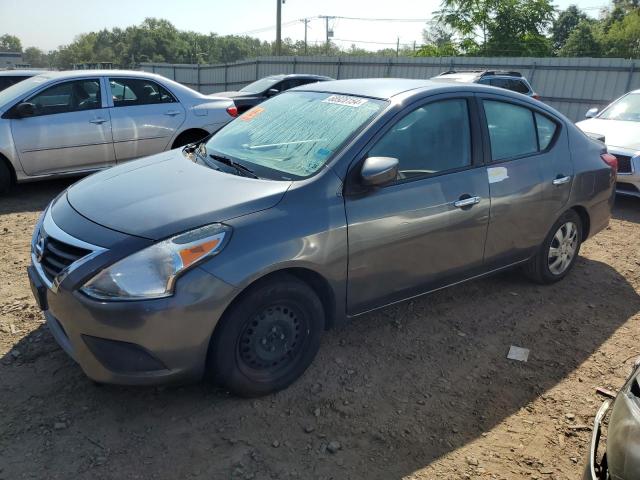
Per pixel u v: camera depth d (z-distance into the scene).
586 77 20.14
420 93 3.59
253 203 2.88
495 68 21.98
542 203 4.24
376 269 3.29
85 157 7.15
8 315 3.81
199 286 2.62
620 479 1.88
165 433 2.76
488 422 2.99
